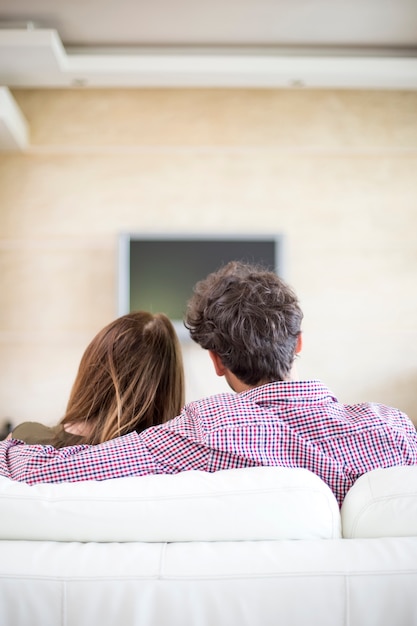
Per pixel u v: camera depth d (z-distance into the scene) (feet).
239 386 3.82
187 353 15.70
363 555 2.91
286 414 3.44
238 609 2.85
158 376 4.31
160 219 15.93
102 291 15.81
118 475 3.33
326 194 16.02
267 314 3.66
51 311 15.74
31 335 15.70
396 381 15.93
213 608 2.85
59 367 15.67
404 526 3.04
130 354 4.32
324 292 15.94
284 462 3.38
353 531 3.11
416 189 16.06
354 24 13.30
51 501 3.09
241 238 15.55
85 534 3.06
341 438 3.43
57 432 4.28
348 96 16.08
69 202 15.87
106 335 4.41
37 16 12.88
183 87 15.93
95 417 4.22
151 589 2.86
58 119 15.90
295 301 3.79
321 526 3.05
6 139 14.85
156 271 15.47
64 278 15.80
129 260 15.49
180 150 15.98
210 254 15.52
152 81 14.32
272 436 3.38
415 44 14.28
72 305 15.78
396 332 15.98
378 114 16.08
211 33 13.69
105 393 4.24
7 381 15.62
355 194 16.03
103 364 4.31
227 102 16.06
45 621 2.86
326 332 15.92
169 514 3.05
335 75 14.05
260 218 15.98
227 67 13.76
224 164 16.01
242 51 14.44
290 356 3.72
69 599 2.86
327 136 16.03
